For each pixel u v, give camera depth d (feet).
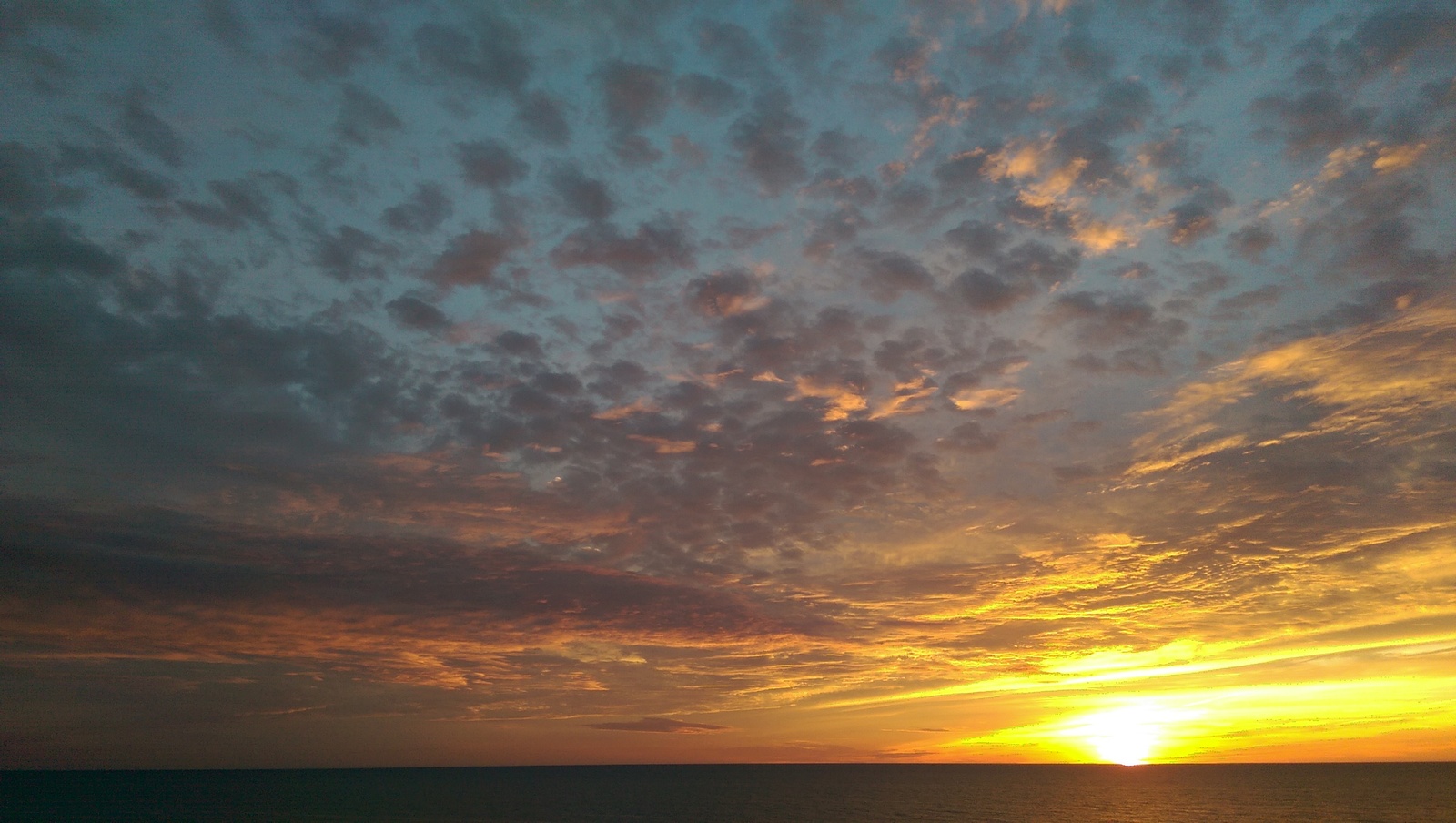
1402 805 323.57
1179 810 306.76
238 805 326.44
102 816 281.74
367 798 366.22
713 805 340.18
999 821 271.28
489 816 284.61
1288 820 269.64
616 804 342.03
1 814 289.12
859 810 315.37
